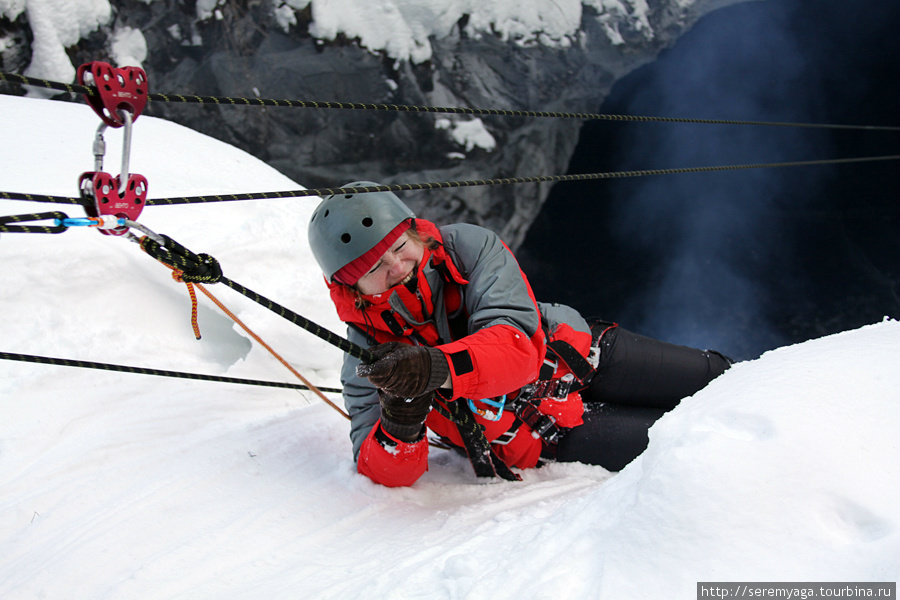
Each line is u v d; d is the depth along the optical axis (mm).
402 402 1734
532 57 8234
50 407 2232
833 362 1276
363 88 7633
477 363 1662
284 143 7707
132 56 6723
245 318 2926
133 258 2881
